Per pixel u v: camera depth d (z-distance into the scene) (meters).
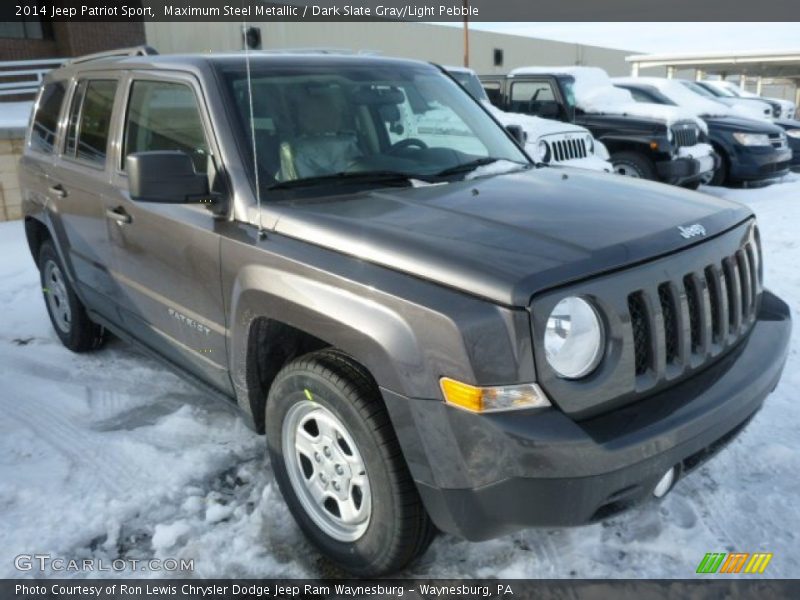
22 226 9.10
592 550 2.75
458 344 2.12
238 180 2.92
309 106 3.27
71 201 4.15
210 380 3.36
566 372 2.19
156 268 3.41
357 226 2.54
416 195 2.89
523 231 2.45
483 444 2.13
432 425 2.21
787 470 3.19
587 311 2.21
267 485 3.26
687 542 2.77
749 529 2.84
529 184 3.08
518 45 37.47
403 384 2.24
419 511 2.42
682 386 2.44
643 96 12.86
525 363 2.12
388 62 3.86
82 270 4.27
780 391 3.94
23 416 3.99
